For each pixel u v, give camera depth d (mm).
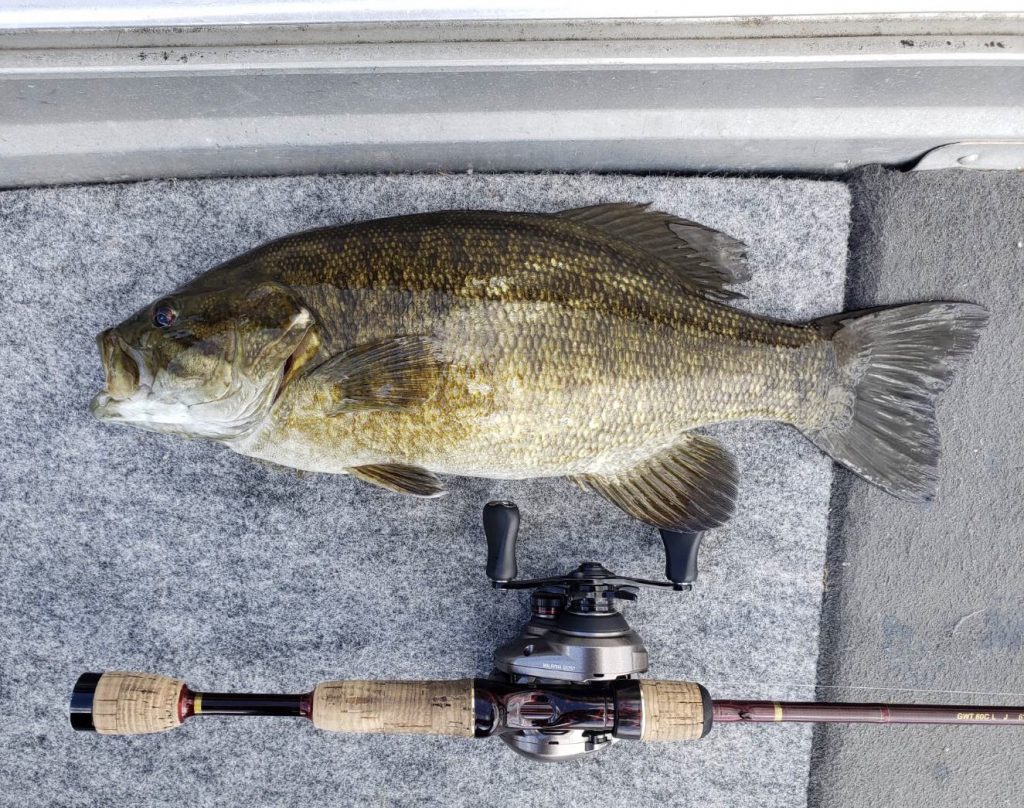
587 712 346
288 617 442
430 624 441
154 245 431
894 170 422
